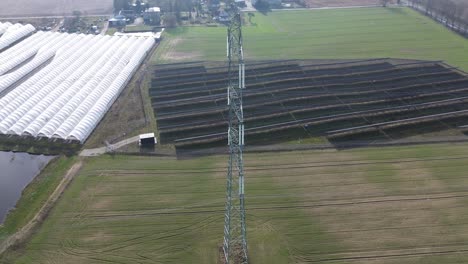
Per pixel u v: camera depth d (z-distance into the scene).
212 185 68.50
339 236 58.12
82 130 82.62
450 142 80.25
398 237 57.84
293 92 102.25
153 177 70.75
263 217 61.47
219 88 105.25
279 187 68.00
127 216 61.75
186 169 72.81
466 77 109.94
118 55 123.56
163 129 85.75
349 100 97.75
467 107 93.44
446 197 65.56
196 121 89.62
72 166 73.50
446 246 56.19
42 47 129.38
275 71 115.50
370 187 68.00
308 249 56.03
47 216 61.28
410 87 104.12
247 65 120.00
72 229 59.06
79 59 120.38
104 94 98.25
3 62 116.50
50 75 108.25
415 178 70.12
